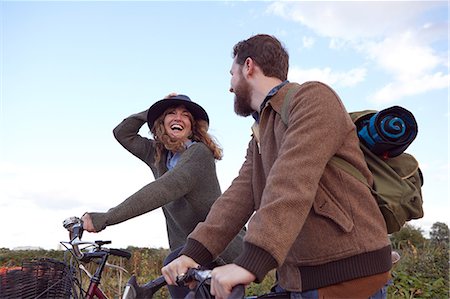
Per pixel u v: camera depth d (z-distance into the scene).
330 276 1.94
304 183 1.82
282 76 2.33
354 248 1.92
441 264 8.07
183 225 3.46
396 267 7.91
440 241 9.25
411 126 2.09
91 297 2.91
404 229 10.06
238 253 3.23
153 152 4.06
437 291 7.30
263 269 1.68
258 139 2.32
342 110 2.02
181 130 3.53
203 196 3.34
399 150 2.10
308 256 1.97
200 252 2.20
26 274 2.32
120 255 3.00
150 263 6.99
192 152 3.33
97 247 2.96
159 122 3.61
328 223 1.95
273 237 1.71
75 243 2.84
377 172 2.07
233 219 2.32
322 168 1.88
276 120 2.12
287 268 2.06
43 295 2.39
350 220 1.94
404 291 7.11
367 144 2.13
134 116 4.12
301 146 1.88
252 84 2.33
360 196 1.97
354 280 1.92
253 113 2.42
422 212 2.08
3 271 2.29
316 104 1.98
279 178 1.83
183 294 2.75
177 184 3.13
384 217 2.01
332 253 1.93
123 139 4.09
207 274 1.83
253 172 2.35
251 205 2.39
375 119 2.09
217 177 3.47
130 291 2.06
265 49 2.31
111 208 2.99
